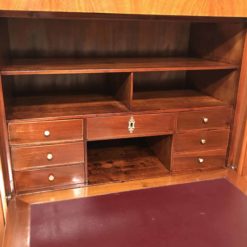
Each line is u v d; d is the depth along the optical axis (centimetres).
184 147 186
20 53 190
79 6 136
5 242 119
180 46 222
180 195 129
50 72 150
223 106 185
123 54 210
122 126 169
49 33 191
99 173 185
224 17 161
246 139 185
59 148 162
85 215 116
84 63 176
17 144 154
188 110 178
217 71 196
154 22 208
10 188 158
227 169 196
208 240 101
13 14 133
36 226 109
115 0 140
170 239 102
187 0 150
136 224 110
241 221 112
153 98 197
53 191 166
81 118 160
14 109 167
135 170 191
